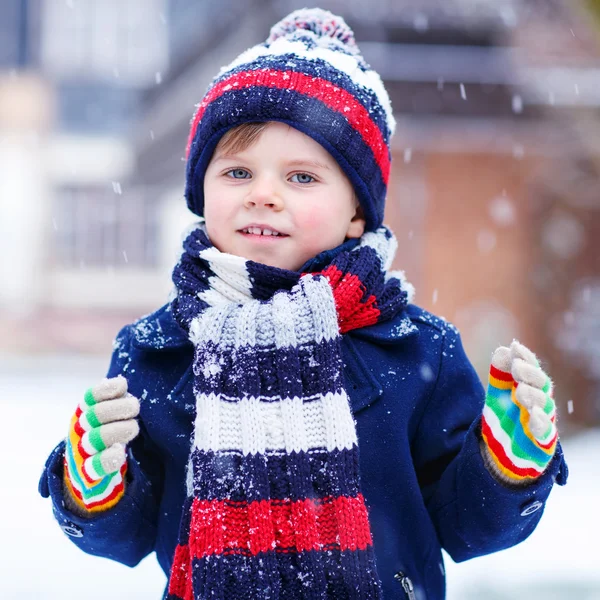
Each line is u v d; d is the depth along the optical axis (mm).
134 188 19062
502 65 7887
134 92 19797
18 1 19703
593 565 4078
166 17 20000
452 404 1684
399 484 1594
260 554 1427
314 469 1486
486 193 9008
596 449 6965
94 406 1429
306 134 1632
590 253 8977
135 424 1438
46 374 13289
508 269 8992
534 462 1437
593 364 8633
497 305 8977
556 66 7914
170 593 1507
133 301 19328
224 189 1665
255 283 1606
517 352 1418
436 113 8023
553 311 8914
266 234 1641
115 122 19688
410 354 1683
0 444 7387
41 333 17609
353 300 1605
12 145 19312
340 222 1683
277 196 1614
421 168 9000
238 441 1491
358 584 1431
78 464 1437
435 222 8984
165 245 19594
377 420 1604
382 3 7734
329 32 1981
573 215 9008
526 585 3770
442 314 8984
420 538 1598
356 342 1660
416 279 9008
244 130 1634
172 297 1731
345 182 1698
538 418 1338
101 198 19531
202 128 1704
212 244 1704
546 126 8109
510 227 8992
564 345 8766
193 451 1509
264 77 1648
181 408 1610
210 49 9758
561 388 8648
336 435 1495
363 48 7789
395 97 7969
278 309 1538
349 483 1479
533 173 8961
